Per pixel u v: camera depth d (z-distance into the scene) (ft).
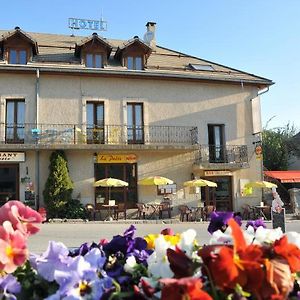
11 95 68.90
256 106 78.48
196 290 4.60
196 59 88.28
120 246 7.40
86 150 69.97
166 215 72.08
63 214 65.82
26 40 70.59
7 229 5.76
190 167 74.74
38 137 68.49
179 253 5.63
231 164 74.59
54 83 70.64
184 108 75.92
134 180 72.38
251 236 7.09
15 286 5.64
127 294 5.53
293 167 122.93
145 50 75.25
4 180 67.72
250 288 4.99
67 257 6.01
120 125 72.43
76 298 5.42
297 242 6.66
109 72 71.51
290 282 5.29
